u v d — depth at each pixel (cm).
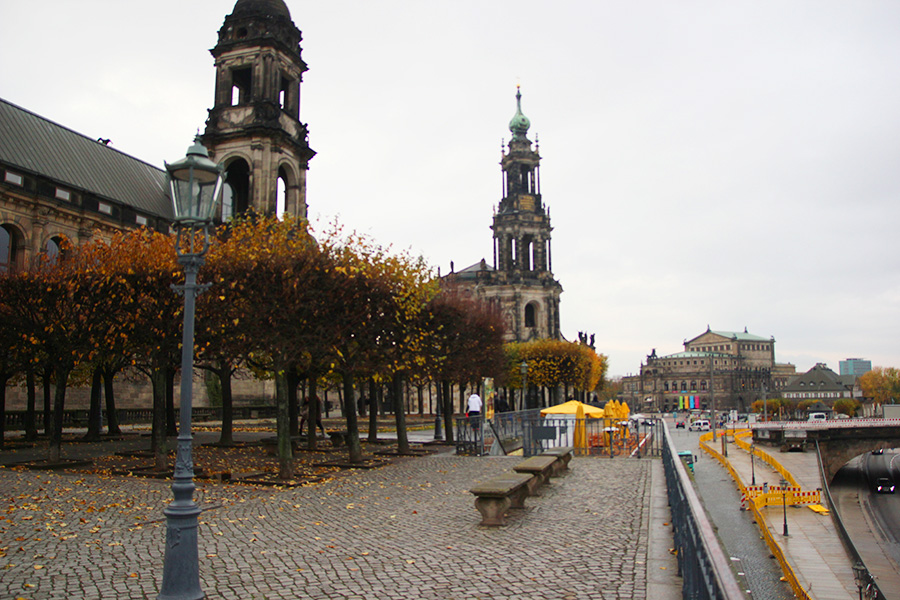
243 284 2598
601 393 18288
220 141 7038
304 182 7494
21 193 5369
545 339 11462
